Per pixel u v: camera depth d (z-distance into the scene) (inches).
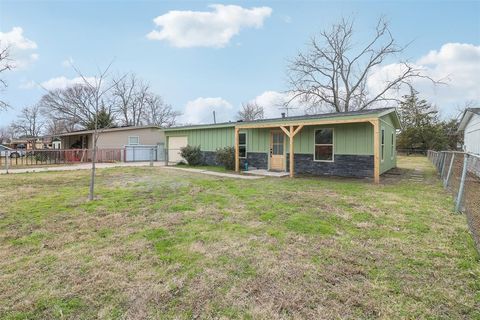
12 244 139.4
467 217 180.4
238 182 344.8
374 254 127.3
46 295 94.5
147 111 1529.3
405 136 1159.0
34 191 279.0
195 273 109.5
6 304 89.5
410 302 90.9
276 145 491.8
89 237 149.3
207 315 84.6
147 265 116.4
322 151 436.8
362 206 216.7
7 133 1995.6
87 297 93.6
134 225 169.5
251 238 146.7
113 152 767.7
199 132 622.8
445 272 110.3
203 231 157.8
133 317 83.4
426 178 399.5
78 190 285.4
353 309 87.5
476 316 84.0
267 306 88.9
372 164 389.1
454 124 1182.3
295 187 306.0
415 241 142.9
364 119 350.6
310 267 114.5
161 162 759.1
